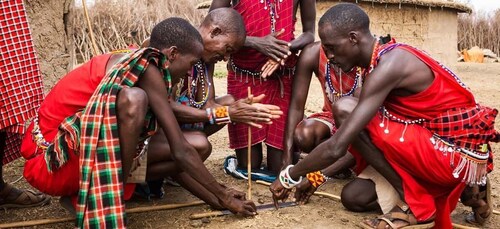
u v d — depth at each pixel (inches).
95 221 108.7
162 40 120.6
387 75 115.3
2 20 130.0
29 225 127.4
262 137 165.5
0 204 137.6
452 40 587.5
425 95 118.8
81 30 558.9
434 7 547.8
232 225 126.9
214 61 141.5
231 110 132.5
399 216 120.8
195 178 123.0
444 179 121.9
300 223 128.3
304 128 145.6
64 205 124.8
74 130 109.7
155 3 638.5
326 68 146.4
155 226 127.3
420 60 118.7
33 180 120.3
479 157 120.9
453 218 139.3
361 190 133.6
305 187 138.3
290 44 158.7
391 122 122.2
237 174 167.3
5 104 132.4
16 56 132.7
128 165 113.1
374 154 122.7
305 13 167.5
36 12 193.0
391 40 123.8
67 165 115.1
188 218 131.6
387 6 513.0
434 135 121.5
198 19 670.5
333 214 134.7
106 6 596.7
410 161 120.0
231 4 166.6
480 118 120.0
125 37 607.5
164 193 151.4
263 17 162.2
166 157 129.0
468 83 491.5
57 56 201.0
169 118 117.4
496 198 154.3
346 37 119.2
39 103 138.0
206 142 132.8
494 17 960.3
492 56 872.3
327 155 118.4
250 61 163.6
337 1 482.9
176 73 123.0
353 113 116.6
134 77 112.4
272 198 146.9
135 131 109.8
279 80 165.5
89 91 118.3
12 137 142.4
